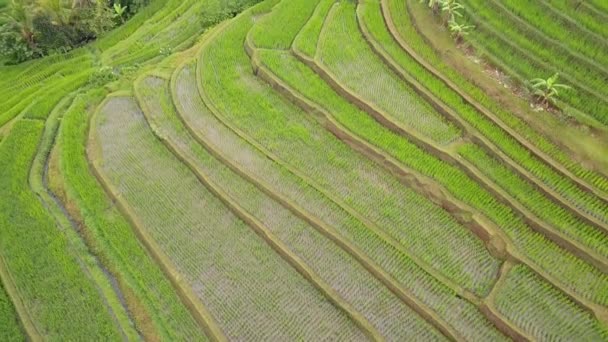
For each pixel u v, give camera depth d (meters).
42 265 18.17
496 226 17.83
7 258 18.47
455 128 20.77
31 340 16.56
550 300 16.19
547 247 17.30
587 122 19.52
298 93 22.50
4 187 20.61
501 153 19.50
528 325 15.63
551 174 18.80
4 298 17.64
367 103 21.64
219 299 17.05
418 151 20.22
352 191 19.48
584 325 15.61
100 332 16.48
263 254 18.19
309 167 20.31
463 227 18.33
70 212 19.73
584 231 17.39
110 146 21.67
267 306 16.86
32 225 19.25
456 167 19.66
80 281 17.66
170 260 18.05
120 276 17.84
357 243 17.95
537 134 19.89
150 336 16.42
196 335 16.42
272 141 21.23
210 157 20.94
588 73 20.56
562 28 21.89
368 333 16.03
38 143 22.34
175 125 22.17
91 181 20.52
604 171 18.53
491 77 21.73
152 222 19.11
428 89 21.92
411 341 15.81
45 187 20.69
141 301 17.19
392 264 17.38
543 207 18.06
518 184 18.78
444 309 16.28
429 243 17.91
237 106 22.58
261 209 19.22
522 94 21.00
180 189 20.16
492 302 16.16
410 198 19.20
